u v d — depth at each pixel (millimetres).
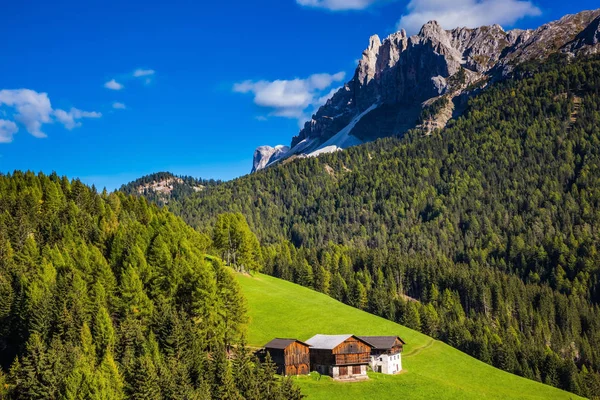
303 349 101125
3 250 123000
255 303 144125
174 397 75312
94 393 71812
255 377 81250
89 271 112438
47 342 88562
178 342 89000
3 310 96438
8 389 75938
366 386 95438
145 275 117750
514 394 116562
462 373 128125
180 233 152375
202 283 104250
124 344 88688
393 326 150875
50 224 145250
